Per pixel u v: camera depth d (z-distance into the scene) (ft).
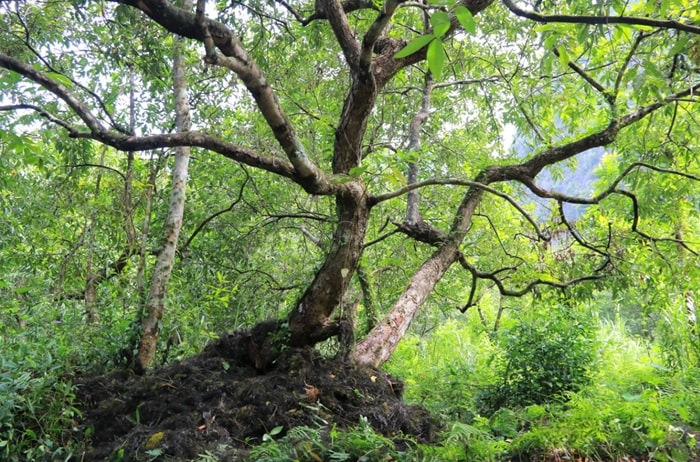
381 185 22.41
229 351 15.20
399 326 16.87
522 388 20.27
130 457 11.20
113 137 10.73
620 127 18.31
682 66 16.05
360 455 10.79
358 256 15.29
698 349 22.50
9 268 20.89
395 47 16.08
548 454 11.58
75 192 20.40
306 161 12.48
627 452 11.48
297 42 22.98
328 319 15.05
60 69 18.84
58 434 12.51
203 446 11.33
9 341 14.87
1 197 20.79
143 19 16.88
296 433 11.19
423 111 23.32
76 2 15.96
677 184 21.07
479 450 11.27
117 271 20.54
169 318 17.06
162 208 21.99
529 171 18.97
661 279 21.36
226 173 21.84
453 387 21.97
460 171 25.63
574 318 21.53
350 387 13.58
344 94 23.88
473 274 19.94
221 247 21.83
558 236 22.34
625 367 23.15
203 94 21.99
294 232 25.43
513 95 24.95
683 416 13.08
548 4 19.25
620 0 12.05
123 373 15.51
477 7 14.74
